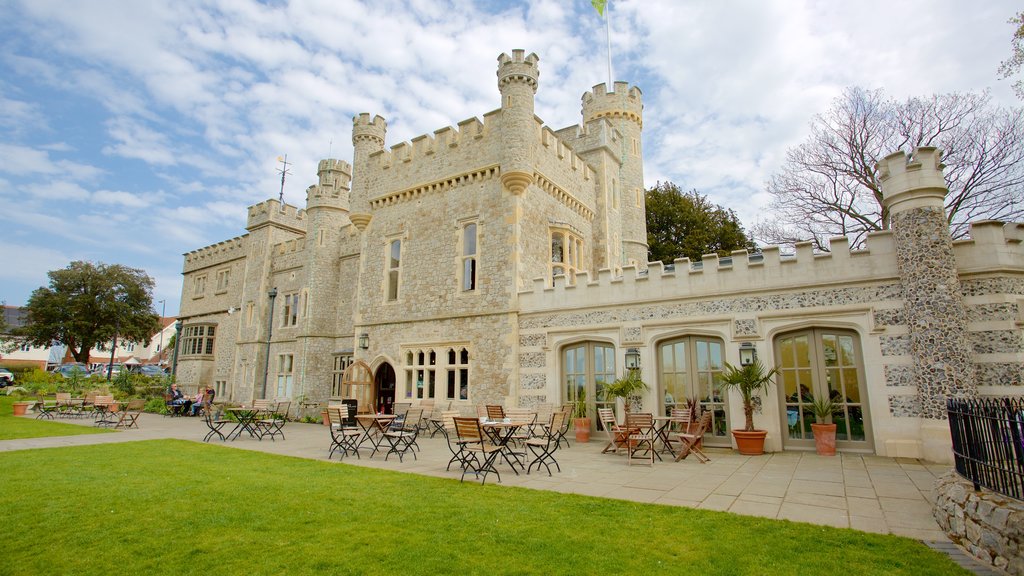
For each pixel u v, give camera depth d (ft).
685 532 18.69
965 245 34.63
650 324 45.01
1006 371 32.40
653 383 44.32
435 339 57.11
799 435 38.91
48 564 16.15
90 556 16.78
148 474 29.32
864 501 23.17
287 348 86.53
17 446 40.60
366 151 68.28
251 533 18.92
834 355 38.32
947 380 32.71
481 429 28.96
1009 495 16.30
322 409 72.79
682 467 32.37
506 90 55.42
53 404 75.10
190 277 114.21
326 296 83.51
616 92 81.46
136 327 146.72
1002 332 32.89
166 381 100.12
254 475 29.27
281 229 97.30
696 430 37.45
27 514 21.17
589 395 48.26
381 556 16.60
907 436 34.58
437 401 55.36
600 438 47.03
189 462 33.58
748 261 41.68
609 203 71.97
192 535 18.72
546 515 20.94
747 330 40.81
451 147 59.88
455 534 18.66
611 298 47.37
